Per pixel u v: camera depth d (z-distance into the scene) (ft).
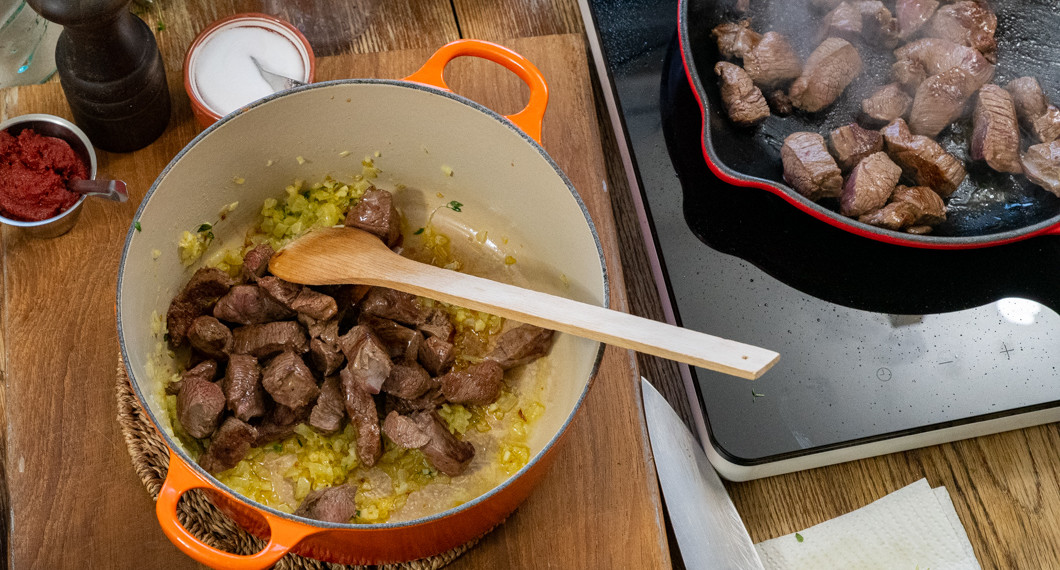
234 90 2.85
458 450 2.56
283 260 2.64
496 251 2.88
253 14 2.90
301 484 2.58
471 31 3.14
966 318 2.84
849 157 2.82
